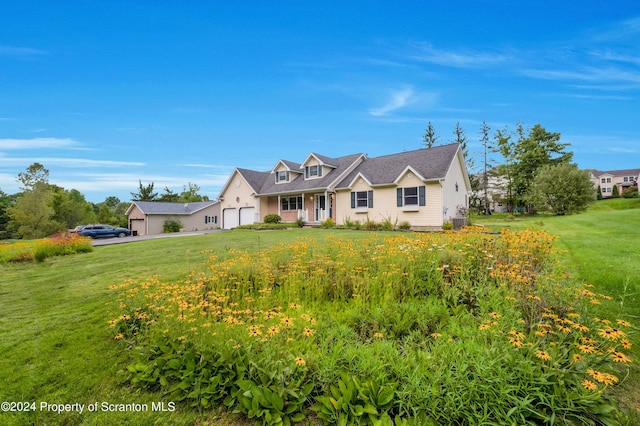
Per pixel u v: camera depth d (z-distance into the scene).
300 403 2.30
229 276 5.11
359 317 3.57
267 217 22.06
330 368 2.46
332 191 19.98
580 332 2.64
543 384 2.16
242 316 3.63
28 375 3.04
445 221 15.77
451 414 2.07
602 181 57.66
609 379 2.06
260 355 2.63
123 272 7.27
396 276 4.47
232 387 2.55
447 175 16.06
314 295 4.36
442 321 3.35
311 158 22.38
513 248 4.94
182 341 2.97
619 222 13.62
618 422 2.05
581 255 6.59
